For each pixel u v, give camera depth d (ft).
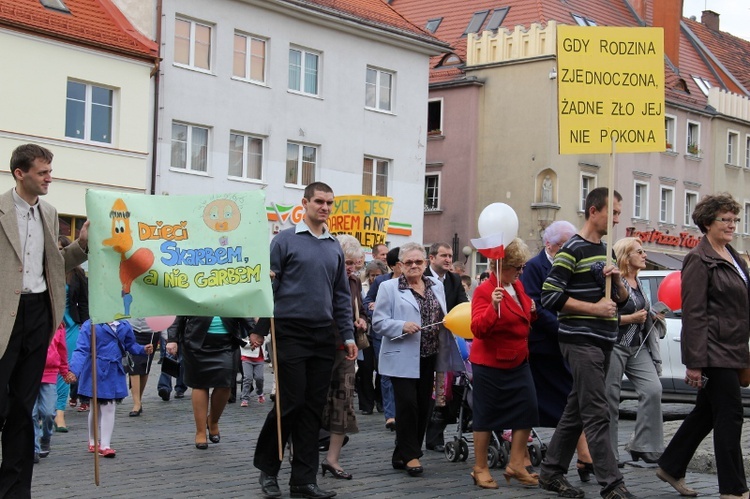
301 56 118.62
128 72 98.94
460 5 164.04
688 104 168.14
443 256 38.96
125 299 27.48
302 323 29.30
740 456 27.96
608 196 28.89
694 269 28.04
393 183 128.88
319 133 119.75
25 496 25.04
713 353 27.73
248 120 112.16
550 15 154.71
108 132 98.17
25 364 25.02
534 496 29.91
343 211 70.90
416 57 131.64
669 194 165.78
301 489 29.37
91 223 27.20
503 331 30.81
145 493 29.84
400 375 33.35
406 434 33.55
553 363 33.01
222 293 28.12
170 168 104.73
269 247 29.17
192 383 39.27
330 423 32.86
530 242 145.59
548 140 145.18
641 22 171.94
